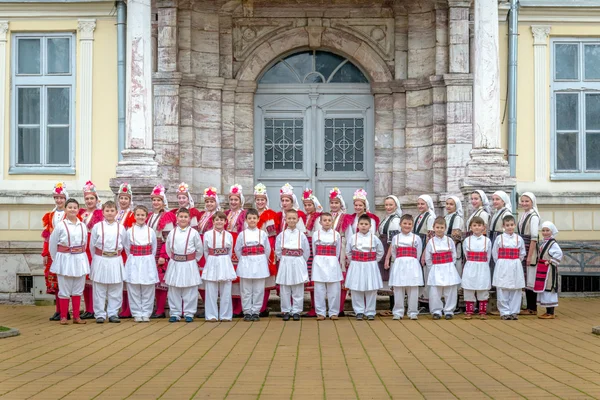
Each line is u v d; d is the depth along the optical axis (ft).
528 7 59.67
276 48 61.00
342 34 60.90
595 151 60.54
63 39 60.34
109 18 59.72
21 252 59.16
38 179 59.98
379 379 29.71
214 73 60.18
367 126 61.72
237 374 30.55
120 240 45.73
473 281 46.70
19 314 51.26
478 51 52.03
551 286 46.88
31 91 60.34
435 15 59.06
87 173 59.72
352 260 46.34
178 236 45.78
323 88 61.72
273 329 42.39
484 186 50.83
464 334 40.45
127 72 52.26
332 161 61.82
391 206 48.98
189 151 59.11
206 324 44.70
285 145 61.82
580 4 59.77
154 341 38.45
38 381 29.50
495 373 30.76
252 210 46.34
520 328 42.68
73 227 45.09
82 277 45.42
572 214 59.82
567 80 60.44
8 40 60.18
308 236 48.11
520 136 59.93
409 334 40.45
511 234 46.65
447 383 29.04
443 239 46.75
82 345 37.42
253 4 60.59
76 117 59.93
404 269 46.16
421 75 59.93
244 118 60.95
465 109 58.34
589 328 42.70
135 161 51.21
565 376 30.19
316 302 46.47
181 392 27.66
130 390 27.96
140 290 46.21
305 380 29.50
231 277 45.96
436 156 58.85
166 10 58.44
